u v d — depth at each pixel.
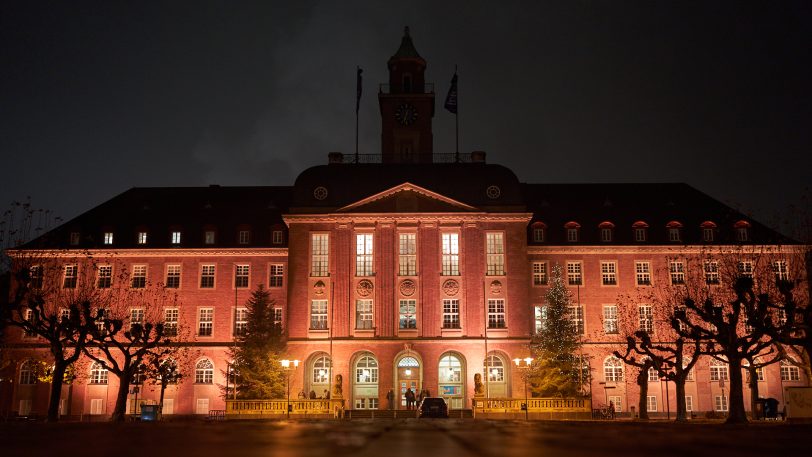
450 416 76.31
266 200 98.38
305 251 85.12
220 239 93.50
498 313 84.06
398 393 82.62
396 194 86.00
